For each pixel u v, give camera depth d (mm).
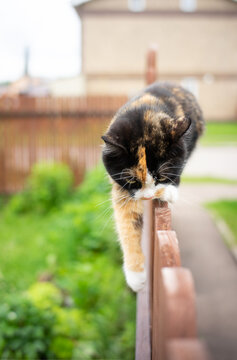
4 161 2148
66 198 1950
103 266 1237
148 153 571
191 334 220
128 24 5207
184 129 574
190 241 1065
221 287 862
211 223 1208
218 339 706
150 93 725
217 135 3781
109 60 5277
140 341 482
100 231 1307
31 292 1108
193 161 2428
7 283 1213
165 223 386
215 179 1931
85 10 5145
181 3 5141
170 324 221
